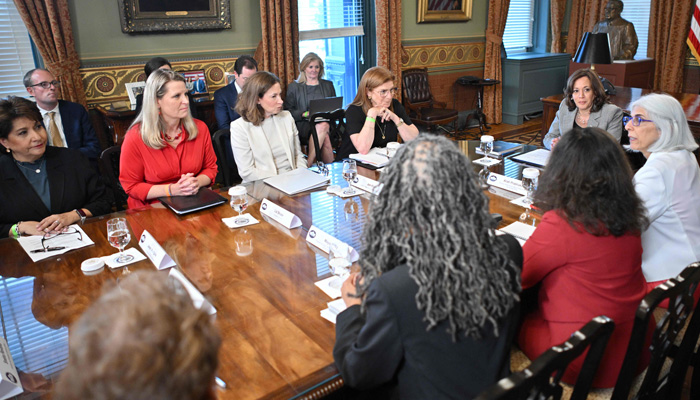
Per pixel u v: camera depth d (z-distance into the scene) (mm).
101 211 2547
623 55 6500
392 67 6375
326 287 1590
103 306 653
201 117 4914
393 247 1084
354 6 6238
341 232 2002
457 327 1043
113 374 583
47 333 1424
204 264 1772
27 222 2234
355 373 1110
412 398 1100
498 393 876
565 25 8078
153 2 4688
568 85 3320
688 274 1312
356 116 3318
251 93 3008
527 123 7613
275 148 3168
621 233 1351
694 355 1887
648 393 1464
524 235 1881
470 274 1009
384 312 1038
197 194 2490
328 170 2740
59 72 4367
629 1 7617
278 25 5285
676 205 1892
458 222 1008
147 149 2652
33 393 1181
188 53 5012
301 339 1330
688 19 6645
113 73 4707
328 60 6336
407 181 1020
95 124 4734
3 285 1699
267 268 1731
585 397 1202
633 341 1257
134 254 1884
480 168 2750
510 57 7609
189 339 630
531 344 1514
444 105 6730
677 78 6922
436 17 6809
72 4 4406
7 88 4477
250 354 1273
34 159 2385
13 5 4336
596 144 1353
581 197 1345
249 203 2383
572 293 1400
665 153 1962
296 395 1141
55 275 1757
